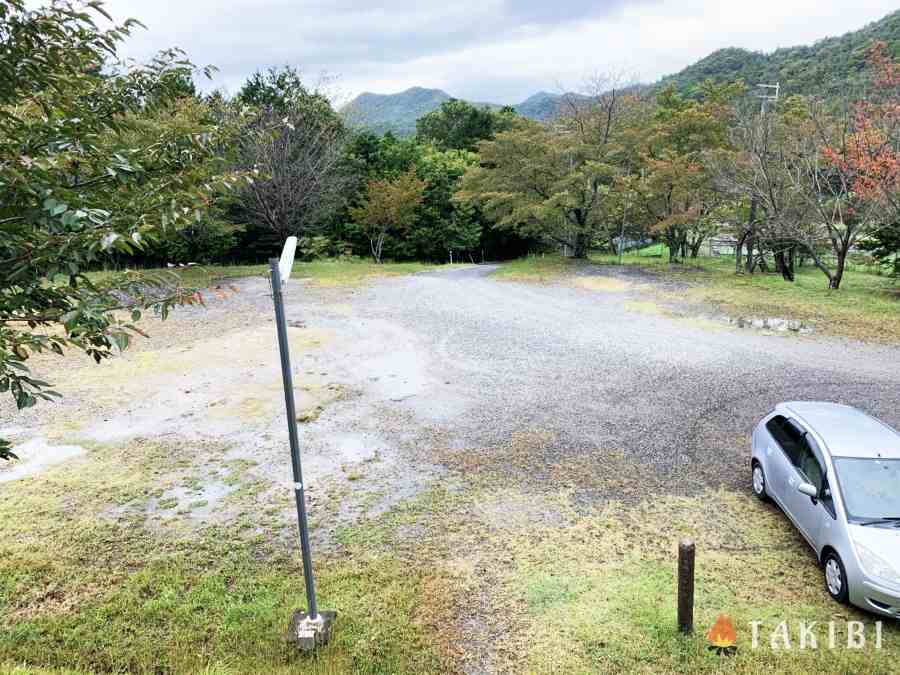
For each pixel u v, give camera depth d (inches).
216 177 169.9
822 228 856.3
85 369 525.7
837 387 465.4
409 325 676.7
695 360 537.0
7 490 321.4
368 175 1408.7
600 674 199.0
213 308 775.1
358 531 285.0
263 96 1196.5
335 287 921.5
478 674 199.9
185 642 213.2
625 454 362.6
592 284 912.3
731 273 980.6
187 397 461.7
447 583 245.6
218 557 265.0
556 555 264.8
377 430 402.3
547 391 468.4
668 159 991.6
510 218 1075.9
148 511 303.4
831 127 820.0
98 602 233.5
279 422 415.5
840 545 231.0
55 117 161.5
